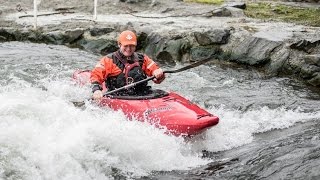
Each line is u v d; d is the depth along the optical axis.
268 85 10.21
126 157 5.79
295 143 6.44
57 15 16.52
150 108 6.58
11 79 9.68
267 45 11.54
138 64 7.20
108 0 17.92
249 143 6.64
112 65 7.13
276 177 5.47
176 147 6.12
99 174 5.46
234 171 5.70
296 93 9.63
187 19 15.16
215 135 6.78
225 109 8.37
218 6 17.33
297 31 12.65
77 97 8.24
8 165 5.21
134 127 6.21
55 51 13.05
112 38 13.62
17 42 14.38
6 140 5.50
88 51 13.49
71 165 5.39
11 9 17.11
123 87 6.96
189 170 5.75
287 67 11.04
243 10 16.59
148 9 17.17
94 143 5.73
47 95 7.54
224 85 10.12
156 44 13.05
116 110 6.75
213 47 12.37
